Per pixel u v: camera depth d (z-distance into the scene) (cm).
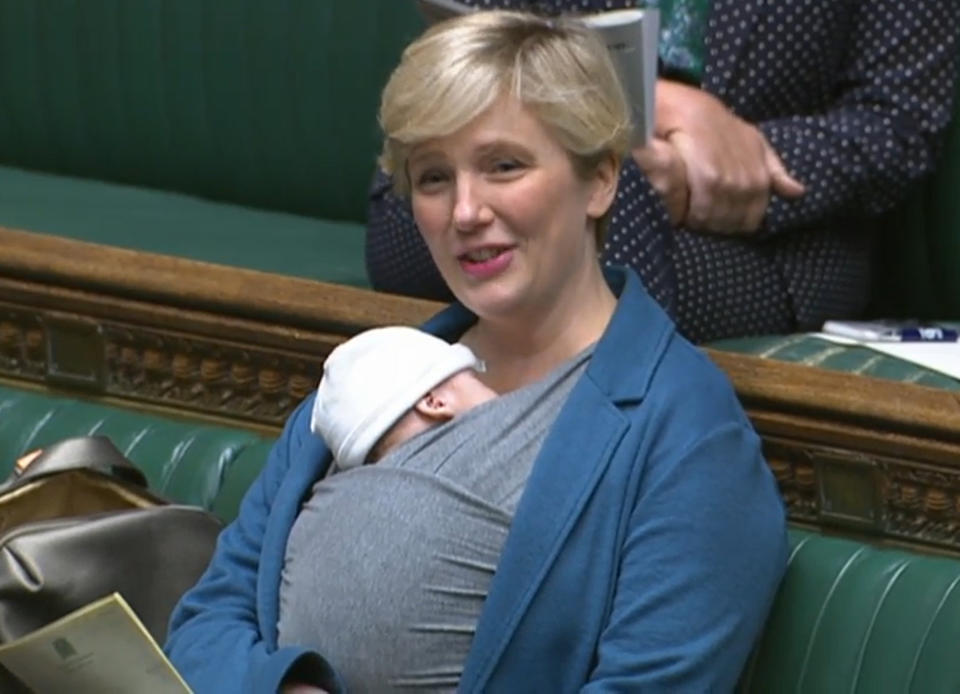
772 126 852
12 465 879
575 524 633
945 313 912
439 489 642
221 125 1120
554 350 671
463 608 637
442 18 742
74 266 883
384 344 664
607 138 654
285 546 678
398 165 667
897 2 863
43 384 906
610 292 685
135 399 883
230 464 829
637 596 626
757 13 859
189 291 852
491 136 644
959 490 689
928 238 907
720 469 637
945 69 870
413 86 647
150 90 1144
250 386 852
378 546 641
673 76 873
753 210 841
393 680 639
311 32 1079
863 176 851
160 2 1135
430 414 655
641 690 618
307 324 827
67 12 1172
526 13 664
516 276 655
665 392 646
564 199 655
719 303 830
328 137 1080
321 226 1062
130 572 722
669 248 808
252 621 683
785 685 675
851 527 711
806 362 780
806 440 714
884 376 757
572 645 632
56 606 709
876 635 663
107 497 760
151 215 1064
